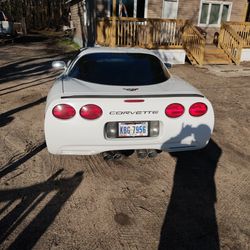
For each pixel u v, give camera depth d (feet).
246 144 14.83
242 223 8.76
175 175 11.41
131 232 8.20
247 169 12.14
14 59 45.27
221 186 10.76
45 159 12.23
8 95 22.95
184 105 10.12
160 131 10.21
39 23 126.31
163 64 13.20
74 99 9.51
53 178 10.80
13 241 7.70
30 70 35.65
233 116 19.30
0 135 14.65
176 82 11.75
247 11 53.11
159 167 11.97
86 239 7.88
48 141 9.86
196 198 9.95
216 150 13.91
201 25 50.03
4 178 10.71
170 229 8.39
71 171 11.35
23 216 8.66
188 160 12.70
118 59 12.42
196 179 11.18
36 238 7.83
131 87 10.66
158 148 10.43
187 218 8.89
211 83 30.07
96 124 9.62
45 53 54.19
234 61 39.86
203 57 39.70
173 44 40.70
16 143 13.73
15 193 9.79
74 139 9.75
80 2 62.69
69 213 8.87
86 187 10.30
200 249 7.69
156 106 9.87
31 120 17.01
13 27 71.36
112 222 8.57
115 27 37.11
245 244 7.93
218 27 51.08
